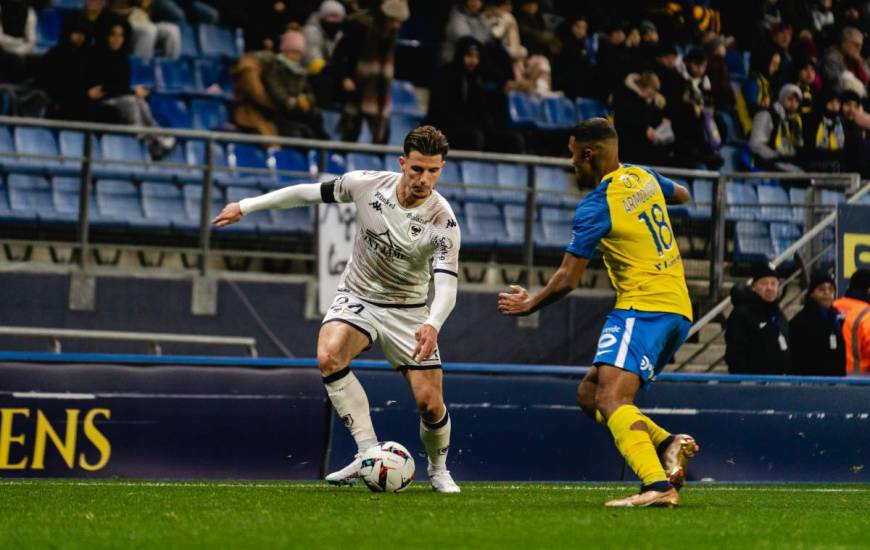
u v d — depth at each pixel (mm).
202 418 29672
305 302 45344
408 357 23750
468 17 55062
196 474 29500
